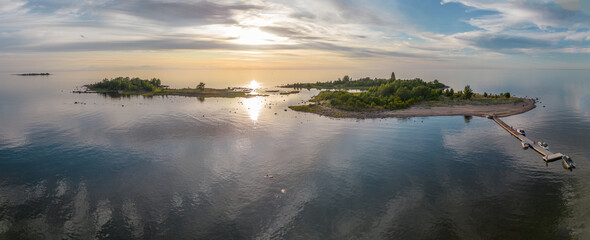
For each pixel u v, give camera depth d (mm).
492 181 73562
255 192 68312
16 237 52031
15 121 145000
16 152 96438
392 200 64312
